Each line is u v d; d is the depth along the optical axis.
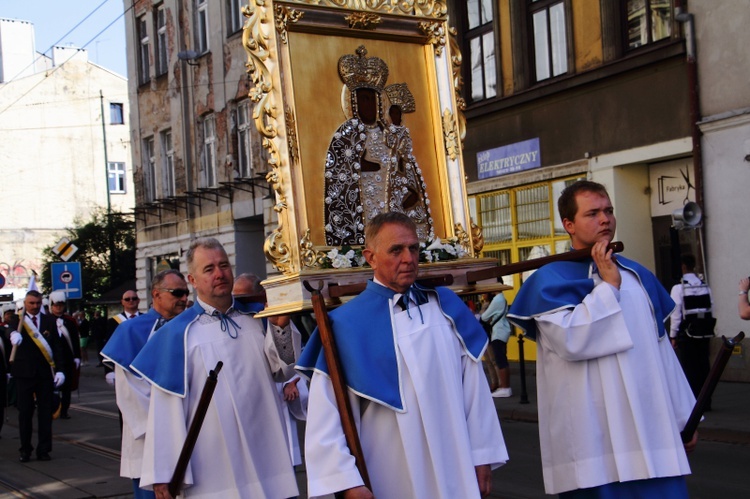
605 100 15.90
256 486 4.88
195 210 26.95
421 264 4.77
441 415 3.66
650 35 15.17
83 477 9.31
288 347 4.93
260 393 5.00
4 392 12.98
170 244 28.38
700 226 13.66
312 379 3.68
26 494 8.59
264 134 4.70
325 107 4.89
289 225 4.71
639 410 4.05
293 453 5.15
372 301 3.76
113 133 47.84
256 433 4.95
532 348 17.81
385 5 5.04
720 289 13.91
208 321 5.04
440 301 3.87
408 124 5.13
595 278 4.27
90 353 33.19
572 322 4.07
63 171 46.53
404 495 3.62
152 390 4.88
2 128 45.31
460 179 5.20
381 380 3.61
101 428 13.28
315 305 3.71
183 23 27.09
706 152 14.07
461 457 3.63
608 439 4.12
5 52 46.78
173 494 4.69
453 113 5.20
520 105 17.70
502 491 7.91
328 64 4.92
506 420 12.34
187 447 4.60
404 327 3.73
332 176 4.86
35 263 45.53
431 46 5.21
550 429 4.28
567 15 16.56
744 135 13.52
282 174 4.72
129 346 5.85
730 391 12.84
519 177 17.75
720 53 13.82
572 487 4.17
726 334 13.80
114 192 47.78
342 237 4.86
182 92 27.09
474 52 18.98
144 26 29.73
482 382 3.84
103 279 34.22
